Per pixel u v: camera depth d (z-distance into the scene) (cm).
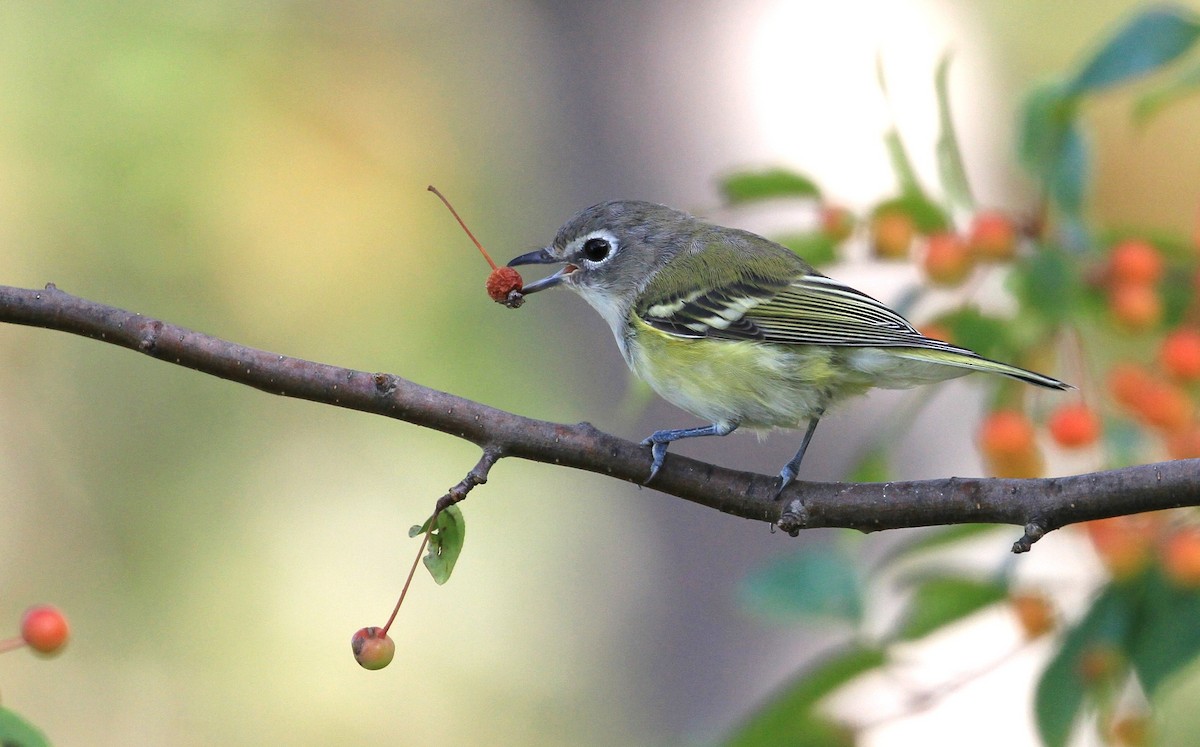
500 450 656
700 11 1284
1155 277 702
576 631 1484
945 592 714
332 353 1484
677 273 870
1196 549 618
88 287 1475
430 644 1493
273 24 1582
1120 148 1683
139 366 1568
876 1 1276
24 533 1498
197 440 1550
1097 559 712
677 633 1280
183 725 1454
